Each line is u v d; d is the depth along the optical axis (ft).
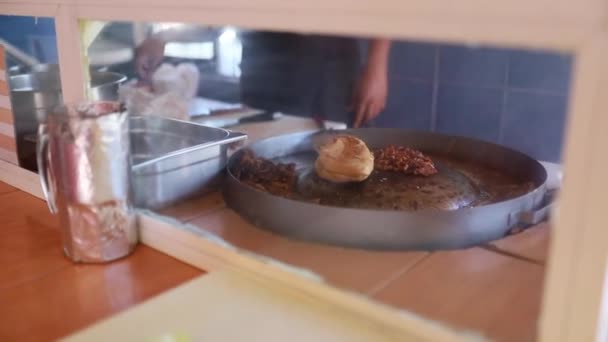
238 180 3.11
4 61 3.66
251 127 3.64
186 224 2.86
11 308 2.39
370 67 2.98
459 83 2.87
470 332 1.98
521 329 2.01
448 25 1.76
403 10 1.83
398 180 3.26
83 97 3.10
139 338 2.08
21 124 3.72
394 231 2.60
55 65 3.31
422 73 2.88
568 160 1.63
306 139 3.57
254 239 2.73
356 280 2.35
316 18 2.03
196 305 2.29
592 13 1.51
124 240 2.81
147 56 3.11
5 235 3.14
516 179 3.02
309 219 2.67
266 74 3.34
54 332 2.23
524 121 2.73
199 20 2.42
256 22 2.22
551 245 1.73
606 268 1.65
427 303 2.18
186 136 3.36
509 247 2.66
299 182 3.25
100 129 2.61
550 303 1.77
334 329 2.13
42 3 3.10
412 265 2.49
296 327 2.14
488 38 1.69
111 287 2.57
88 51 3.06
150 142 3.17
